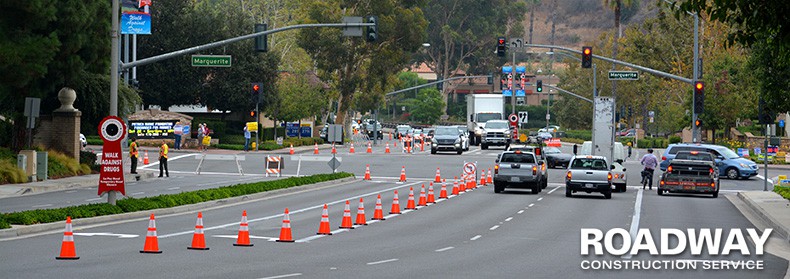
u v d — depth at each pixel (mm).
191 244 31562
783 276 27859
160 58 64500
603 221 43938
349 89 141375
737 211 51750
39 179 61469
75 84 68375
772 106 55500
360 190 61969
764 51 53594
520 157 62750
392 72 146375
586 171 58938
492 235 37312
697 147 81125
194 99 121312
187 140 108688
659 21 129875
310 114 135000
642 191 67000
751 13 26016
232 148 108500
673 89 131875
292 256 29188
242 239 31703
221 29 120438
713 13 26984
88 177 65438
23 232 34250
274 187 58562
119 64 64625
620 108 171250
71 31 63125
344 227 38531
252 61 121562
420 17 141500
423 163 91562
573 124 183750
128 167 77562
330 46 136000
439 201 54969
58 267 25578
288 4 165625
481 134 128500
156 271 25141
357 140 162500
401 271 26469
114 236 33750
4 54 57656
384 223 41375
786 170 92250
